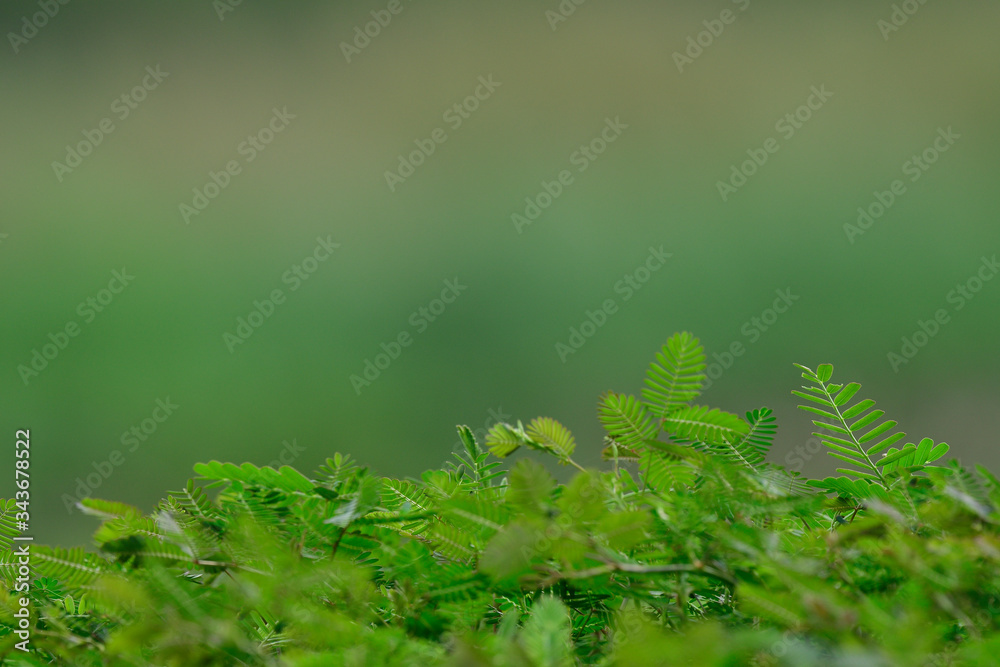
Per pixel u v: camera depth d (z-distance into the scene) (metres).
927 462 2.30
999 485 2.24
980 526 2.24
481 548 2.26
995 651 2.18
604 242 21.09
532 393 18.39
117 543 2.24
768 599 2.20
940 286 18.80
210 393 16.77
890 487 2.28
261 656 2.21
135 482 14.80
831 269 19.48
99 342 17.39
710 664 2.17
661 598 2.25
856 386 2.31
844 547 2.23
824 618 2.19
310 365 17.95
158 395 16.42
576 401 18.09
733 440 2.29
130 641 2.21
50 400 15.78
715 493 2.26
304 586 2.22
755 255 20.33
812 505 2.26
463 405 18.03
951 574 2.21
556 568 2.25
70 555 2.26
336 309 19.78
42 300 18.34
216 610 2.24
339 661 2.20
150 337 17.64
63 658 2.24
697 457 2.27
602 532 2.22
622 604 2.25
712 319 18.97
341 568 2.24
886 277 18.97
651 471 2.29
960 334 17.66
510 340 19.16
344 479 2.28
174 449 15.45
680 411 2.29
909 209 20.73
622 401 2.29
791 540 2.26
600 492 2.26
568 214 21.69
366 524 2.27
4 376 15.98
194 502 2.29
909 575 2.22
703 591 2.26
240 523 2.25
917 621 2.19
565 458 2.30
